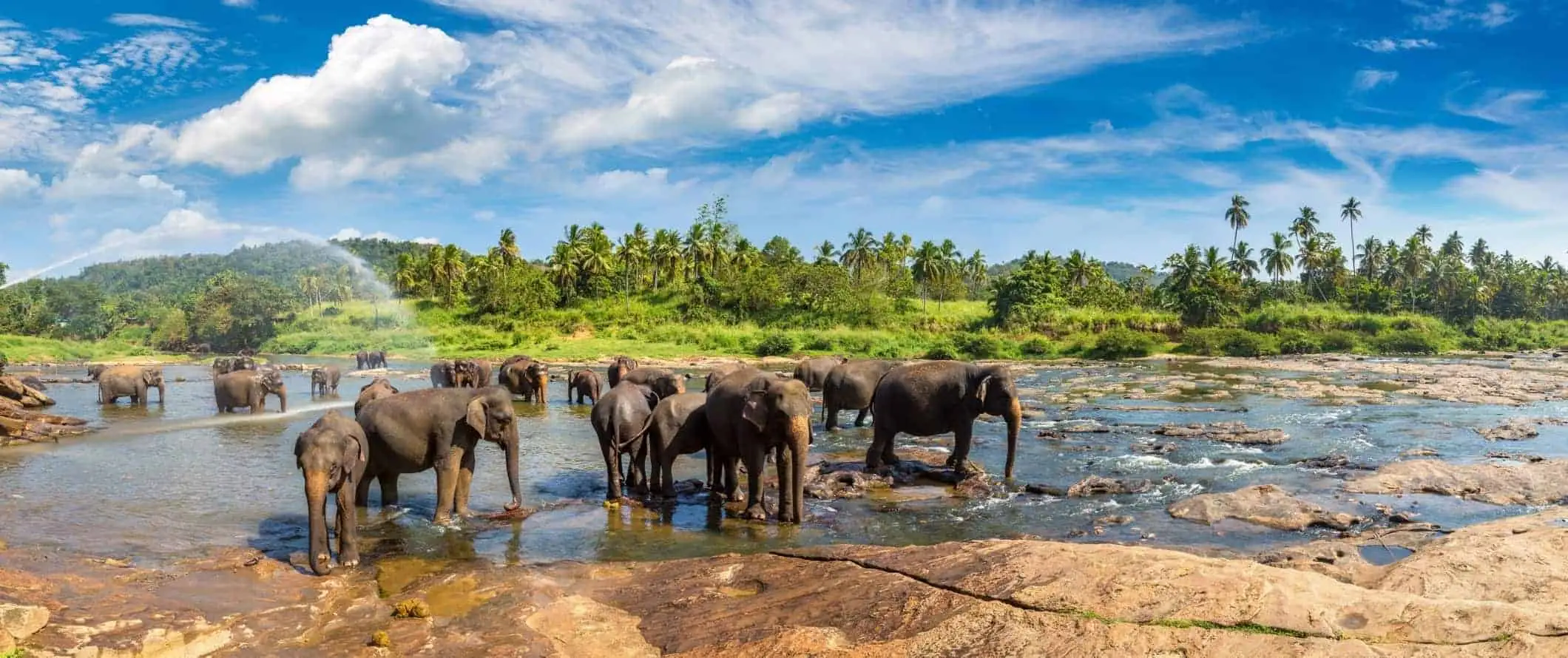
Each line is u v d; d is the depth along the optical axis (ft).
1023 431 74.08
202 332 195.62
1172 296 333.62
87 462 56.03
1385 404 99.86
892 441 55.31
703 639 23.71
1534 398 102.42
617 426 44.29
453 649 23.61
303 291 215.72
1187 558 23.27
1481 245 440.86
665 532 38.52
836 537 38.11
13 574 27.22
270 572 30.55
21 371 163.53
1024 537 37.11
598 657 23.21
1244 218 377.30
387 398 39.47
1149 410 93.15
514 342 263.49
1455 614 18.24
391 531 37.88
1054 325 271.08
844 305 295.07
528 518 40.75
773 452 58.23
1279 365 188.34
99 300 201.05
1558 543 26.17
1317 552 33.06
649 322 296.71
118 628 23.36
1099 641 19.44
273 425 76.69
